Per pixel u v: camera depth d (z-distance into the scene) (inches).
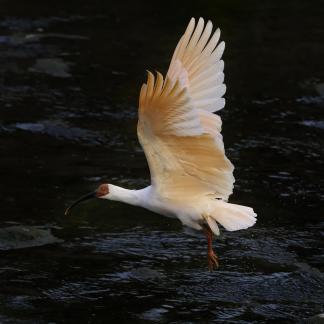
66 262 478.3
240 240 506.0
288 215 532.4
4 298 442.6
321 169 592.4
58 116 663.1
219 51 389.1
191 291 454.9
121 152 613.6
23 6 882.8
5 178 570.3
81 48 786.8
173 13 873.5
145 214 535.8
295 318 430.6
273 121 663.1
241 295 452.1
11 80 720.3
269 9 888.9
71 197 547.8
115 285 458.6
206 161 374.9
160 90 346.3
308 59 771.4
